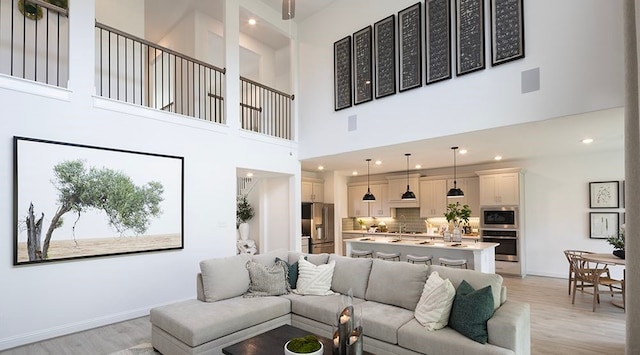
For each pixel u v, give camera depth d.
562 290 5.83
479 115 4.51
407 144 5.45
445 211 8.51
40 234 3.70
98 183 4.16
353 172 9.58
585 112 3.72
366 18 5.86
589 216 6.70
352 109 6.00
